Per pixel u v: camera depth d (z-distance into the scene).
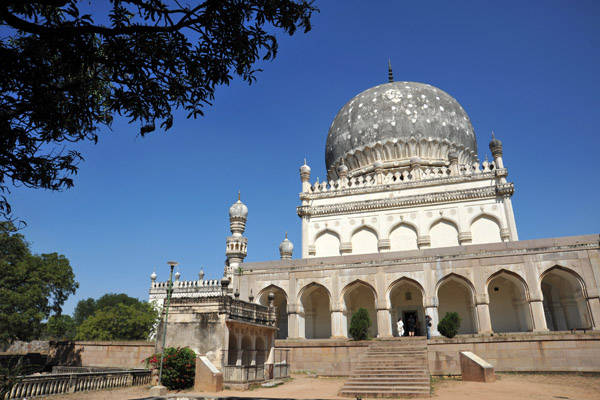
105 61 4.98
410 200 24.33
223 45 5.50
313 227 25.75
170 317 13.99
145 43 5.25
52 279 21.25
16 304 19.70
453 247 19.72
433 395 11.52
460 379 14.41
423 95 29.48
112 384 13.18
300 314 21.02
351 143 29.55
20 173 5.29
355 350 17.42
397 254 20.28
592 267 17.61
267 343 16.31
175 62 5.43
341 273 20.69
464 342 15.95
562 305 20.08
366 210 25.06
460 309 20.95
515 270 18.52
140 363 18.09
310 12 5.64
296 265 21.55
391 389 11.89
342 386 13.45
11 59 4.56
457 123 29.17
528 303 18.11
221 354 13.13
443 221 23.67
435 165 27.47
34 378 11.07
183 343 13.59
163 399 6.88
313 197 26.45
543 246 18.48
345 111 31.52
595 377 14.23
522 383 13.09
